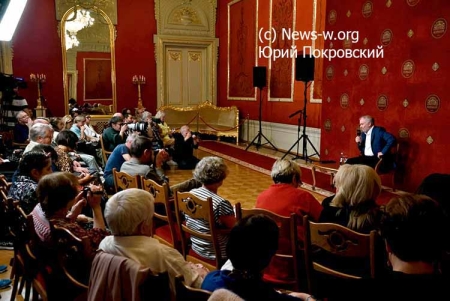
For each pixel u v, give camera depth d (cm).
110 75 1117
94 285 162
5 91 773
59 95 1068
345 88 662
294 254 221
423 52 523
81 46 1076
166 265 173
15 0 367
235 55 1145
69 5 1052
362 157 555
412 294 112
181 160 741
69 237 192
